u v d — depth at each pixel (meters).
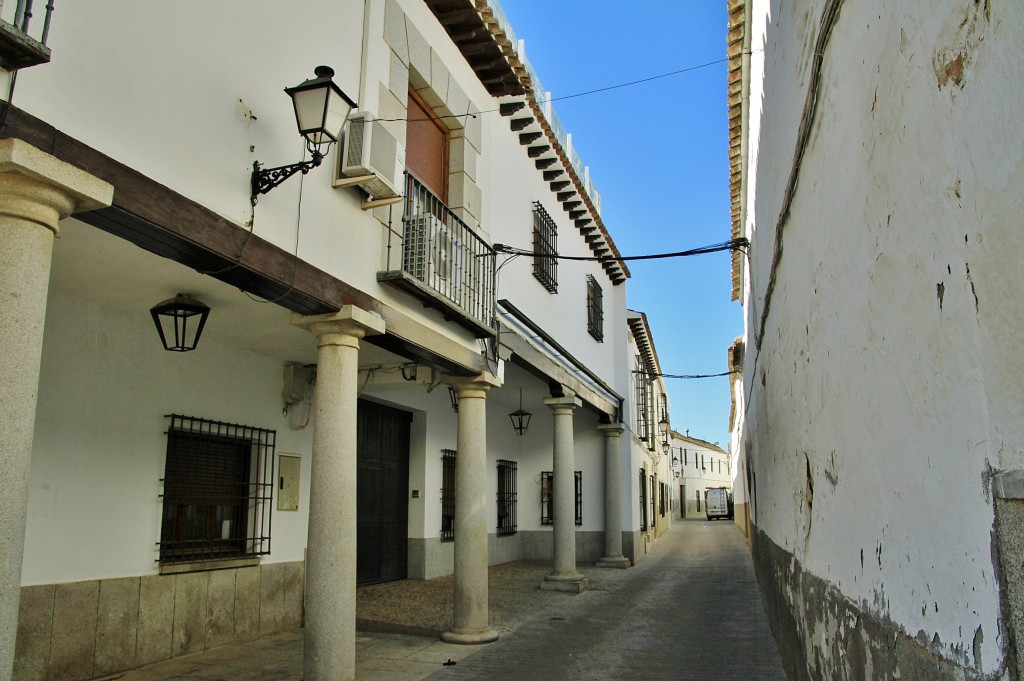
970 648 1.85
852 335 3.27
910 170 2.34
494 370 8.65
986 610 1.75
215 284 5.82
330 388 5.82
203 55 4.61
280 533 8.24
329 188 5.82
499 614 9.98
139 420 6.64
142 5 4.16
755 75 7.44
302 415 8.76
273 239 5.13
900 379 2.50
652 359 24.08
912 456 2.37
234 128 4.83
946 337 2.04
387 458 11.79
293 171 4.90
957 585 1.96
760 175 7.55
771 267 6.52
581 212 14.24
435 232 7.14
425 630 8.32
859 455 3.16
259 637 7.71
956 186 1.94
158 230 4.16
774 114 5.87
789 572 5.93
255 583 7.78
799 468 5.19
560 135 13.57
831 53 3.51
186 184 4.38
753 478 13.46
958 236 1.93
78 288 5.91
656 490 26.31
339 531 5.68
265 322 6.92
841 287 3.49
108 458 6.32
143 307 6.44
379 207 6.37
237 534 7.80
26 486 3.24
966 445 1.89
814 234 4.20
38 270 3.37
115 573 6.29
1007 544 1.63
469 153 8.51
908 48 2.32
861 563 3.12
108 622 6.16
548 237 12.49
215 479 7.56
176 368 7.08
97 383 6.29
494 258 8.68
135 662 6.37
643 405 20.84
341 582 5.64
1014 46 1.58
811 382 4.52
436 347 7.26
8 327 3.23
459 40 8.30
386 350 7.71
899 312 2.51
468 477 8.24
